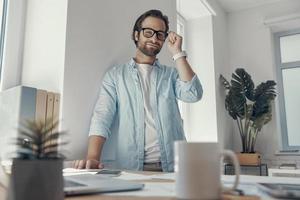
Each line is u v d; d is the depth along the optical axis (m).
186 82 1.49
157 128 1.43
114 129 1.51
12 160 0.38
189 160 0.42
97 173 0.93
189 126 3.55
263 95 3.34
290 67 3.82
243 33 3.96
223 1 3.81
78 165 1.11
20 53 1.56
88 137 1.40
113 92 1.47
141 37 1.59
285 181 0.73
